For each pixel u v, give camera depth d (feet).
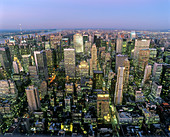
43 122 592.19
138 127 573.33
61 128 575.38
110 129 551.18
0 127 618.44
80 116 628.69
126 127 572.92
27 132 561.84
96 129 580.30
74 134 535.19
